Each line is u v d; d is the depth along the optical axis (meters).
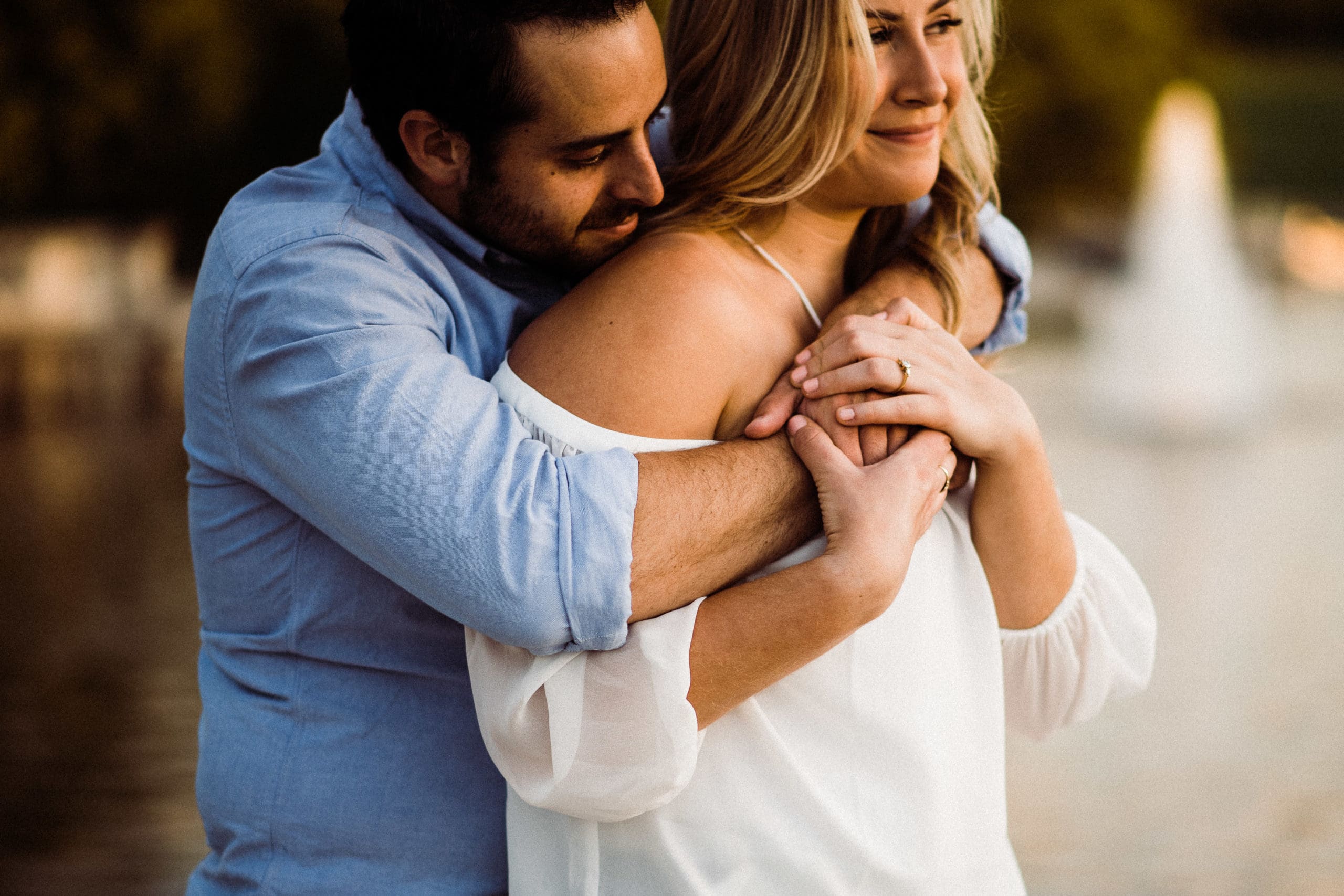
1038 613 1.70
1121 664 1.77
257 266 1.52
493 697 1.45
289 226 1.54
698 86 1.62
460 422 1.41
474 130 1.52
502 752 1.46
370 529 1.40
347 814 1.58
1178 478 11.34
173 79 15.72
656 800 1.43
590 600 1.37
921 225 1.78
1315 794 5.02
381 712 1.60
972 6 1.74
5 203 15.98
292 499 1.52
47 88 15.20
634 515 1.41
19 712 5.80
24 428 13.66
